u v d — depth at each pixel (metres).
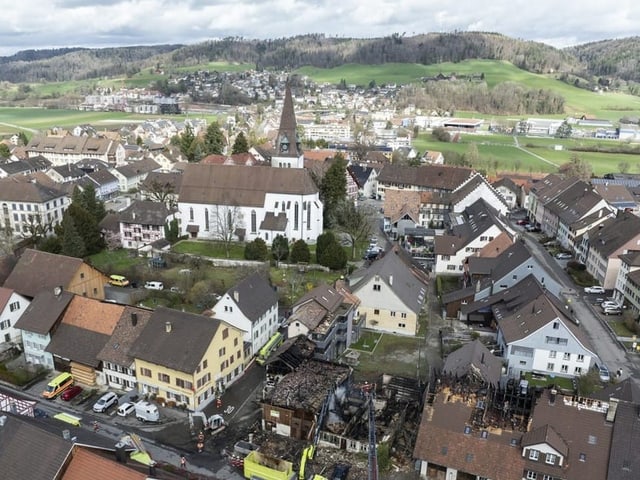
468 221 121.25
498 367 66.69
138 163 192.88
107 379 67.25
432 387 56.56
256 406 63.94
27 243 115.81
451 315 89.81
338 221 134.25
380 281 82.44
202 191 124.50
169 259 111.06
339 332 76.06
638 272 91.00
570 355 70.75
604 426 49.06
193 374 60.16
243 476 52.16
